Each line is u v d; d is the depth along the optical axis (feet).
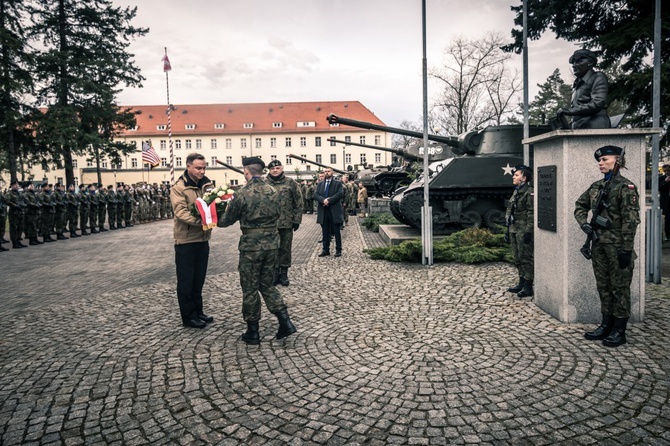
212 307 21.25
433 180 39.93
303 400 11.87
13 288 27.20
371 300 21.62
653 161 23.41
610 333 15.35
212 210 15.83
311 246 42.11
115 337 17.24
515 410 11.06
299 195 25.40
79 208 58.39
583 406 11.14
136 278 29.12
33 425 10.98
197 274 18.72
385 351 15.07
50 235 55.93
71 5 95.91
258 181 16.39
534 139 18.86
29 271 32.94
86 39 97.25
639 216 16.01
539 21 45.21
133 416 11.30
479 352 14.73
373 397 11.92
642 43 39.55
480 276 26.12
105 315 20.44
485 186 39.81
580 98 18.16
